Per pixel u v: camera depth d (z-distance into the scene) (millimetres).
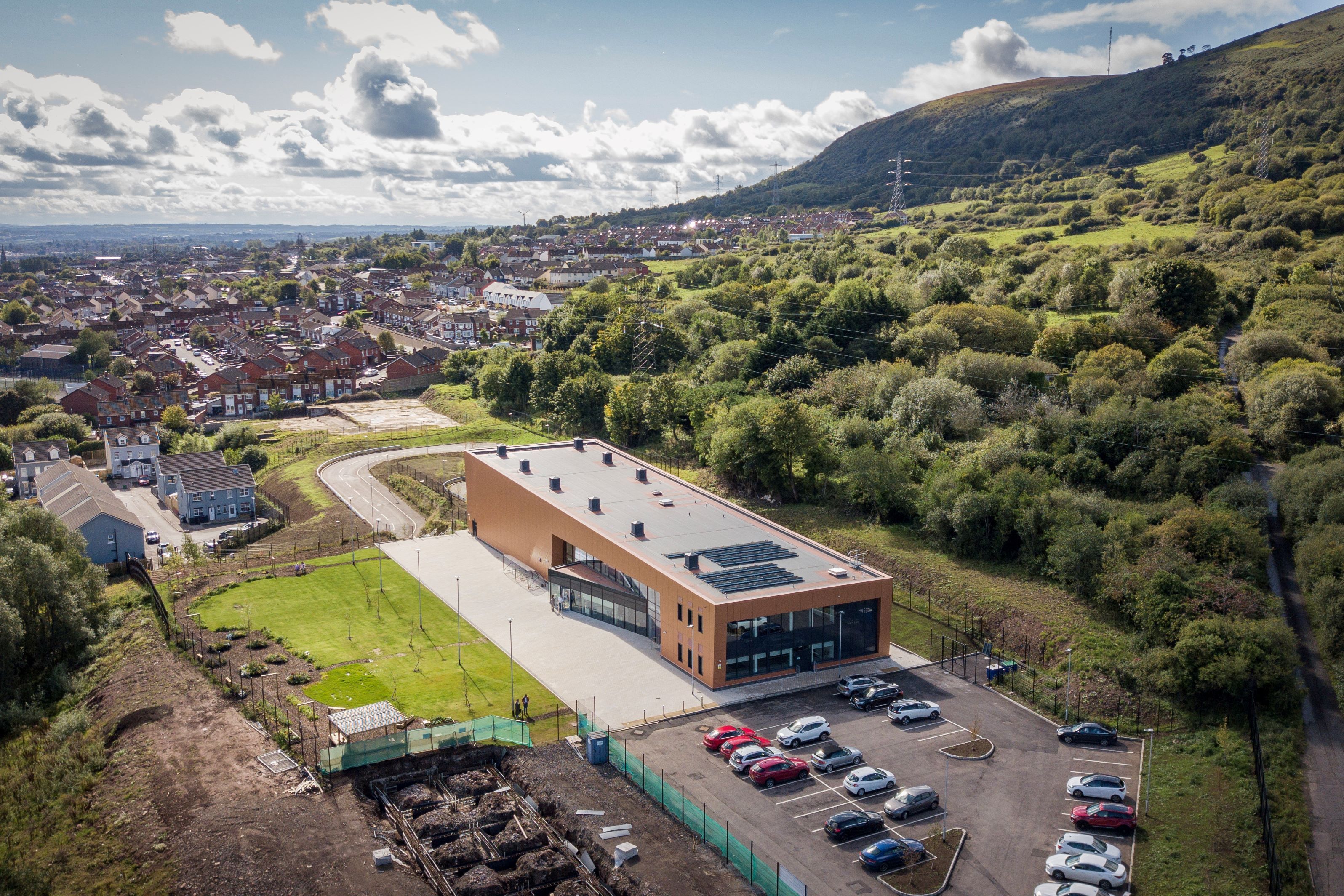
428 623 84625
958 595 86438
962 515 91875
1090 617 78625
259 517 135625
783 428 109500
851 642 75688
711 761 60000
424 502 126062
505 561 102375
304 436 174750
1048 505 88812
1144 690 68188
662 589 76312
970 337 143375
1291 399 100312
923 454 110625
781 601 71438
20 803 58375
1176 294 137750
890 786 56344
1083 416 110812
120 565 108562
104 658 79438
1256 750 59312
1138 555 80438
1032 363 125500
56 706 73250
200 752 60000
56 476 139125
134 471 161125
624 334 185875
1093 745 62438
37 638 80375
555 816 53688
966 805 55031
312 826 51625
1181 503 88500
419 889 46938
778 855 49844
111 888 48750
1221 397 109938
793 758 59219
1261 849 50625
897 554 95438
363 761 57906
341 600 90312
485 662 76000
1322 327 121062
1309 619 74875
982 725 65250
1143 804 55312
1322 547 76062
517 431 167000
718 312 191125
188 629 82625
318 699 68438
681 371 170500
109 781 58719
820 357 150000
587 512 91250
